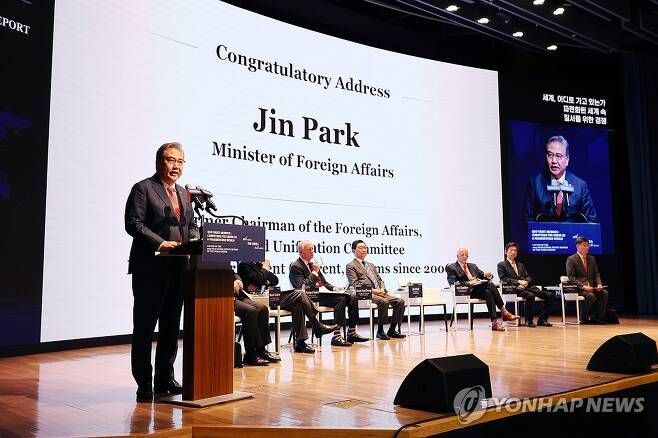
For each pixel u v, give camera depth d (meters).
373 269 6.11
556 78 9.60
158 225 2.91
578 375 3.35
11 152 4.86
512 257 7.24
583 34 8.16
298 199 7.18
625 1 7.55
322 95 7.57
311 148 7.38
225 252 2.65
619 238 9.63
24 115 4.96
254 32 6.99
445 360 2.57
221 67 6.64
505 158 9.12
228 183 6.57
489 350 4.65
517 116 9.30
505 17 7.94
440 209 8.41
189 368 2.71
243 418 2.40
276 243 6.94
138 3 5.93
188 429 2.29
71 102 5.30
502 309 6.82
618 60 9.89
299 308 4.89
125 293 5.63
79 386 3.28
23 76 4.98
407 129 8.30
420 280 8.15
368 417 2.39
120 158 5.67
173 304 3.00
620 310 9.45
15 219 4.84
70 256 5.21
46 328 5.00
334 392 2.97
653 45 9.34
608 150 9.76
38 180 5.02
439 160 8.50
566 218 9.30
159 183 3.01
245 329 4.08
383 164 8.02
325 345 5.32
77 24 5.40
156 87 6.03
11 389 3.17
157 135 6.01
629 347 3.38
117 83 5.69
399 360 4.21
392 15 8.89
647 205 9.42
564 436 2.89
